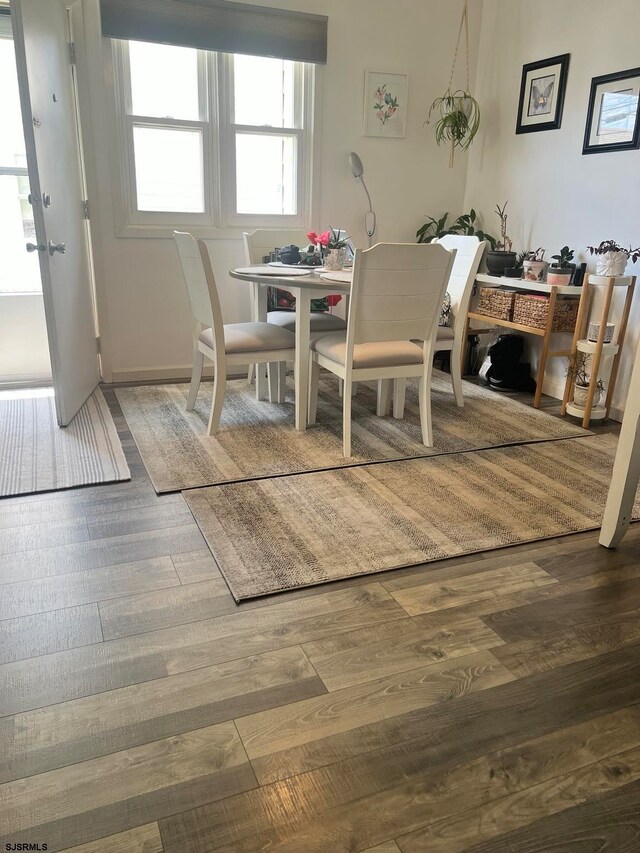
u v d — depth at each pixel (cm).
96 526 216
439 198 449
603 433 327
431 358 288
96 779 123
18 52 252
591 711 144
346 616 174
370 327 271
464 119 408
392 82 411
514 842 114
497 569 199
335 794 122
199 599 179
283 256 346
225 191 391
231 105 379
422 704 144
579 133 361
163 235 381
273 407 349
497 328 431
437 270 268
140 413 333
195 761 127
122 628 166
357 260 252
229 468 266
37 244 275
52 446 282
